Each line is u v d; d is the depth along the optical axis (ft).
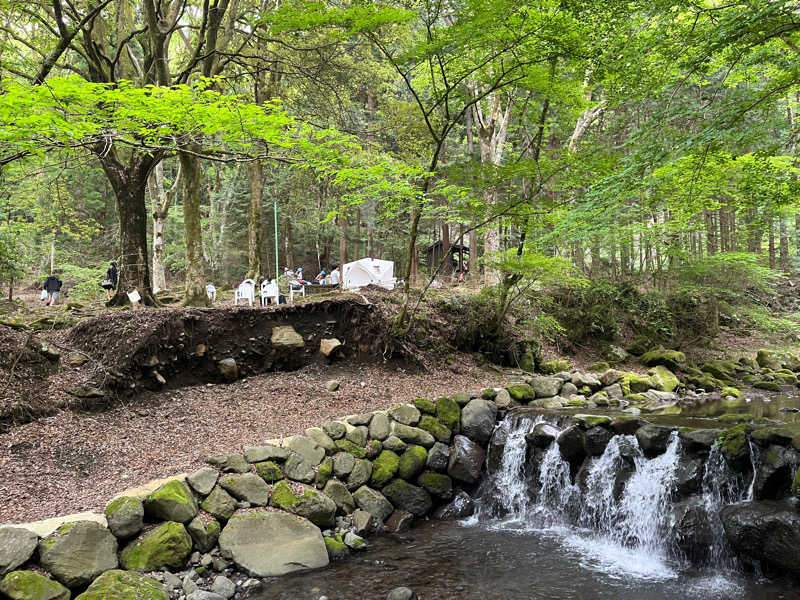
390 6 35.24
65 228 71.97
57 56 35.17
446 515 26.32
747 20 19.11
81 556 16.26
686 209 33.47
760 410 33.91
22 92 17.70
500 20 28.60
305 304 38.32
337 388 33.78
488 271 55.26
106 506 18.38
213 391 31.37
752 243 65.41
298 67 47.34
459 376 39.40
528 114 42.68
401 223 98.43
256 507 21.13
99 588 15.52
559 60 33.14
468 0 28.35
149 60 44.14
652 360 48.67
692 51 24.53
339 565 20.18
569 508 25.29
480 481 28.86
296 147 25.96
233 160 24.17
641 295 55.62
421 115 55.62
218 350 33.55
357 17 29.04
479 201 35.06
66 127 18.48
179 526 18.58
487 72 37.32
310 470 23.88
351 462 25.35
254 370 34.71
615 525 23.11
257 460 22.88
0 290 48.85
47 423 23.59
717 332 56.75
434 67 45.52
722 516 18.95
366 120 77.25
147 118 20.84
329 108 56.18
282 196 90.94
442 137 34.65
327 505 22.54
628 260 66.69
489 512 27.32
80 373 27.81
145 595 15.78
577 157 31.71
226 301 55.26
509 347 44.45
